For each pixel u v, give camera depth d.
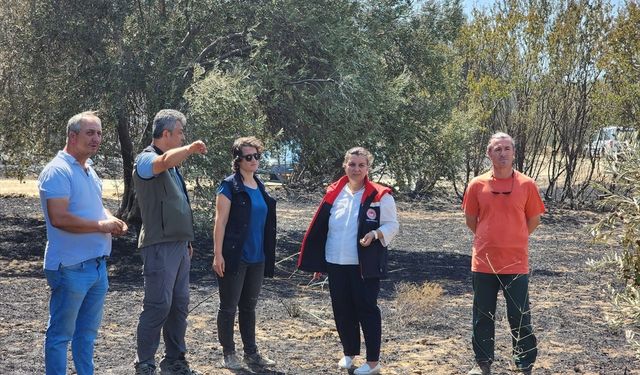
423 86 17.44
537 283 12.12
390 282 12.22
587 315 9.61
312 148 15.30
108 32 14.01
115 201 21.59
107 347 7.48
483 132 24.34
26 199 22.25
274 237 6.83
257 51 13.40
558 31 24.00
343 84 13.88
